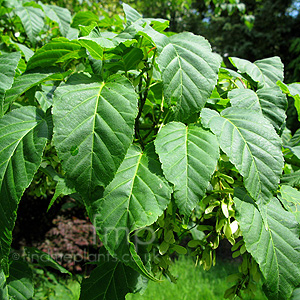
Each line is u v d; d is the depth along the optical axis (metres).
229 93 0.43
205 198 0.38
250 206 0.35
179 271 1.89
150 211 0.30
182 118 0.35
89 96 0.32
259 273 0.37
